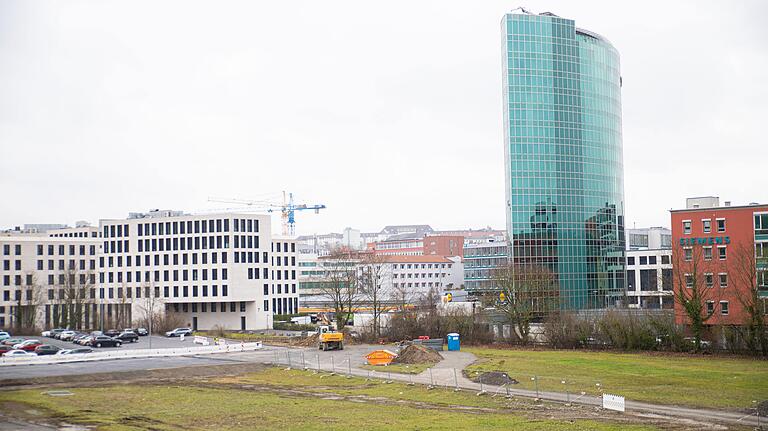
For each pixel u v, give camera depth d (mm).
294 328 188500
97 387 74375
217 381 78625
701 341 102875
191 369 88688
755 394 63375
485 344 122188
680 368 83750
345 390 70062
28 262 196625
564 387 68750
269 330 189125
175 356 107125
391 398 64438
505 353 105562
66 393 69750
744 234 119062
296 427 51031
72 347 132000
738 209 119938
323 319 156250
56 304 188875
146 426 52562
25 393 70125
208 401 63750
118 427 52281
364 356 104438
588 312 126625
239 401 63500
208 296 196625
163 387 73938
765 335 95875
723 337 101000
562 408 57625
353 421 52875
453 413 55750
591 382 71812
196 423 53406
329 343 115500
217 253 196875
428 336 128500
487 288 161750
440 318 129250
